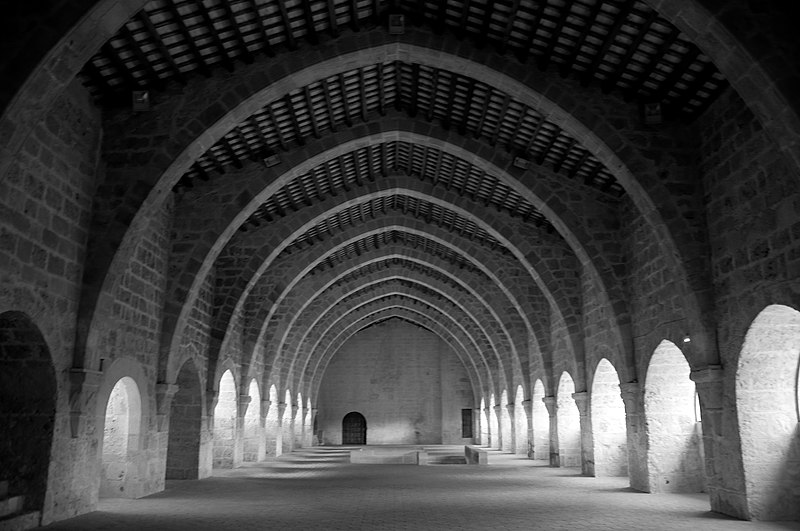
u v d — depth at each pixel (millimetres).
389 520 11102
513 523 10773
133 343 14281
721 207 11844
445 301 33281
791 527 10273
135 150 12641
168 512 12102
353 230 23719
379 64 14453
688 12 9055
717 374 11742
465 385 42719
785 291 9938
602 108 12969
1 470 10805
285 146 16672
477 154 16859
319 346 35938
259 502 13562
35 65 8375
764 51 8766
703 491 14797
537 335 23219
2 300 9547
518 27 12305
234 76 12984
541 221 19750
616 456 18500
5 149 8516
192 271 16391
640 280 15430
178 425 18578
